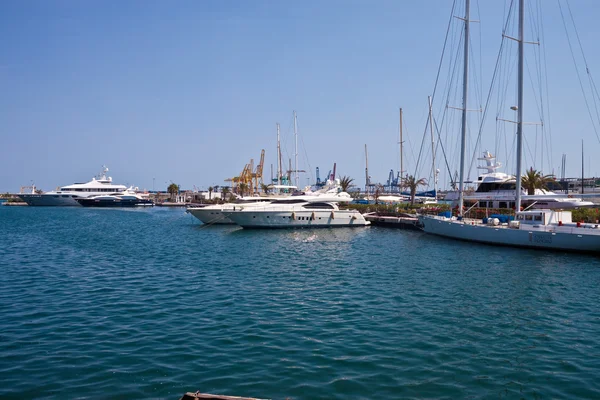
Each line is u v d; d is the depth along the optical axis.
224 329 16.14
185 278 25.47
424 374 12.52
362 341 15.00
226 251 37.66
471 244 41.94
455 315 18.17
